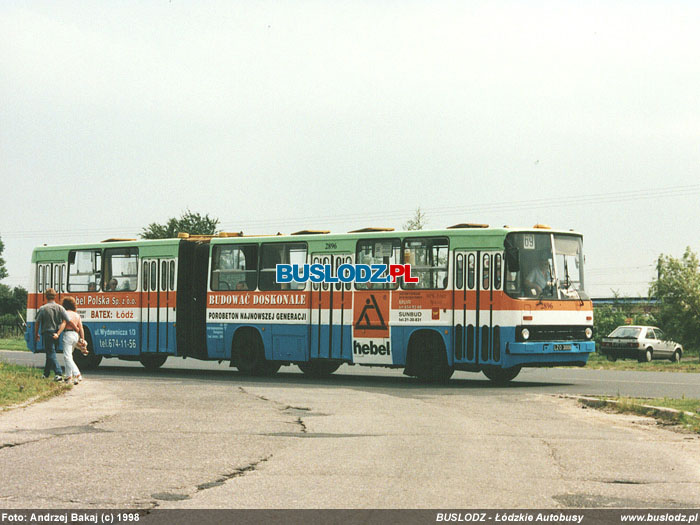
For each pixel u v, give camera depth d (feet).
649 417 49.80
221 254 84.43
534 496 27.30
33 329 94.99
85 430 41.86
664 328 151.84
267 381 76.18
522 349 69.51
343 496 26.99
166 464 32.63
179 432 41.42
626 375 89.10
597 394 63.93
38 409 50.80
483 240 71.26
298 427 43.70
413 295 73.82
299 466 32.40
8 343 176.35
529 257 71.15
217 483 29.04
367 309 75.97
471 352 71.15
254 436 40.32
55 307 68.23
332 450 36.29
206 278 85.05
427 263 73.56
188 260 86.33
